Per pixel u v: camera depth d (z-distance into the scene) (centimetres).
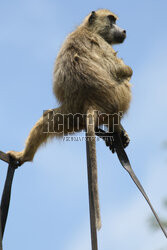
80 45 1199
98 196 950
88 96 1136
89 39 1214
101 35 1412
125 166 1004
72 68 1163
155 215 738
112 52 1226
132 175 983
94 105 1130
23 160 1251
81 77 1145
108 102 1144
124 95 1182
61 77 1182
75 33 1248
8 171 1084
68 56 1188
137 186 943
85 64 1156
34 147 1253
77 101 1151
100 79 1141
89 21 1399
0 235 889
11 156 1231
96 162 1002
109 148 1182
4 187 1057
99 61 1174
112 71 1184
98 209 927
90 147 1033
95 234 870
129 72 1221
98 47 1206
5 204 1031
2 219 1006
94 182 976
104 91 1137
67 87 1166
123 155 1024
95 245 855
